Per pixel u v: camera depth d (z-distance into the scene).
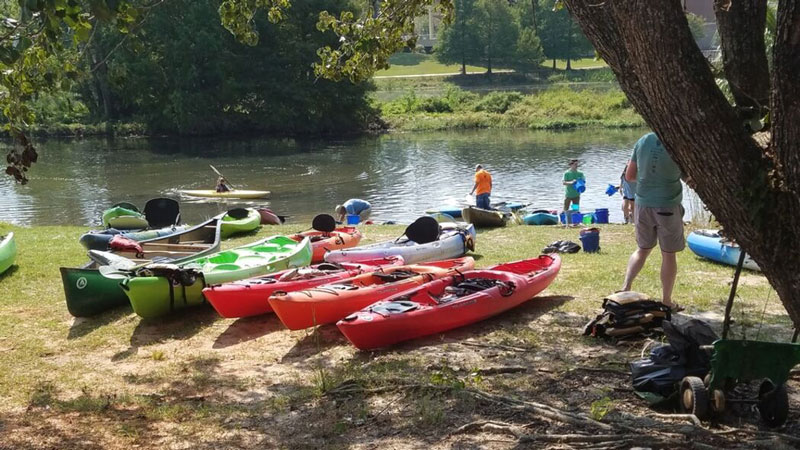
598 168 35.66
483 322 8.61
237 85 55.53
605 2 4.84
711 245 11.45
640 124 53.97
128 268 9.94
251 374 7.32
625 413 5.77
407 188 31.95
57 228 18.39
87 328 9.24
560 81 81.19
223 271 10.09
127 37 8.20
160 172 38.16
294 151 46.50
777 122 4.44
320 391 6.60
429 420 5.85
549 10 82.88
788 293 4.66
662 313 7.68
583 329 8.12
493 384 6.60
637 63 4.64
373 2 11.49
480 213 17.72
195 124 56.19
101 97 59.19
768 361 5.33
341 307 8.51
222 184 30.48
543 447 5.27
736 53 5.31
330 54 11.64
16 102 7.92
